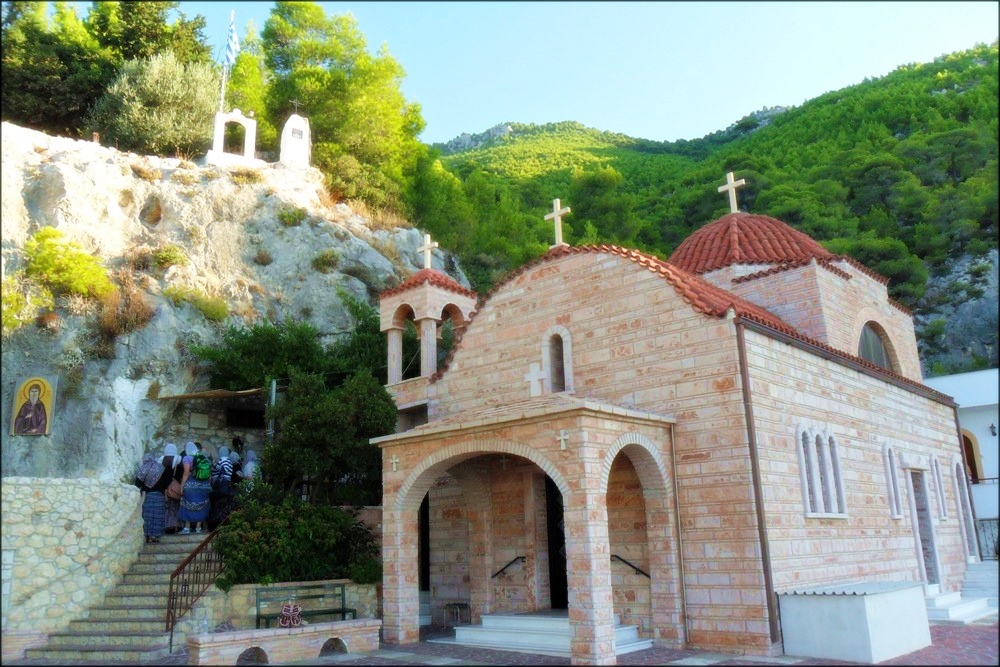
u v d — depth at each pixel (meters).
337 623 13.22
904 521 17.52
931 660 11.24
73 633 13.21
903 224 55.22
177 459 17.80
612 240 46.59
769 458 13.31
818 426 15.13
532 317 16.73
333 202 31.59
